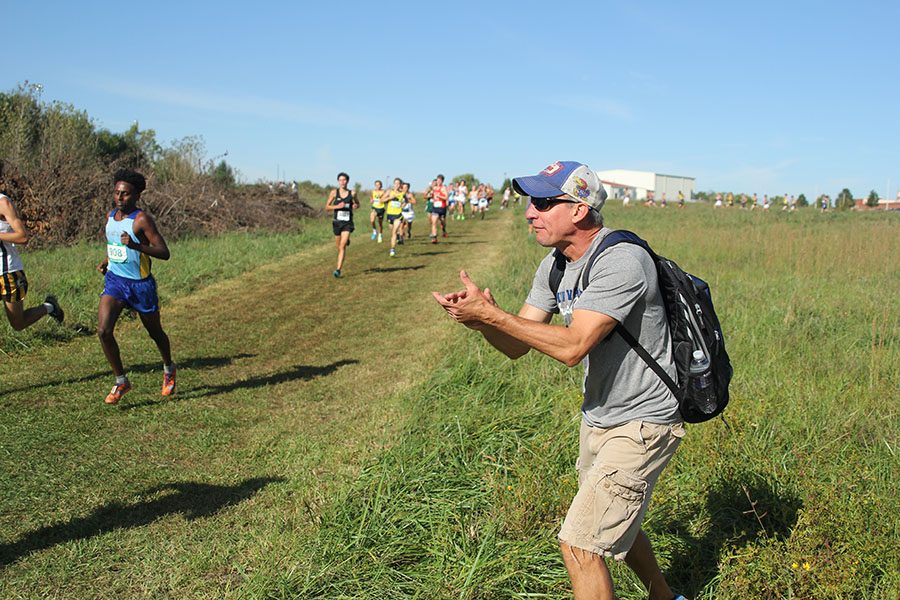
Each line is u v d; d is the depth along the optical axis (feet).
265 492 14.65
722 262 48.14
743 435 14.84
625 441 8.86
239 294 38.86
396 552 11.93
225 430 18.29
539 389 19.57
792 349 23.25
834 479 13.11
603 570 8.72
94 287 34.37
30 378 21.93
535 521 12.51
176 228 60.64
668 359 8.96
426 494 13.75
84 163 61.16
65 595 10.96
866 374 20.27
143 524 13.21
